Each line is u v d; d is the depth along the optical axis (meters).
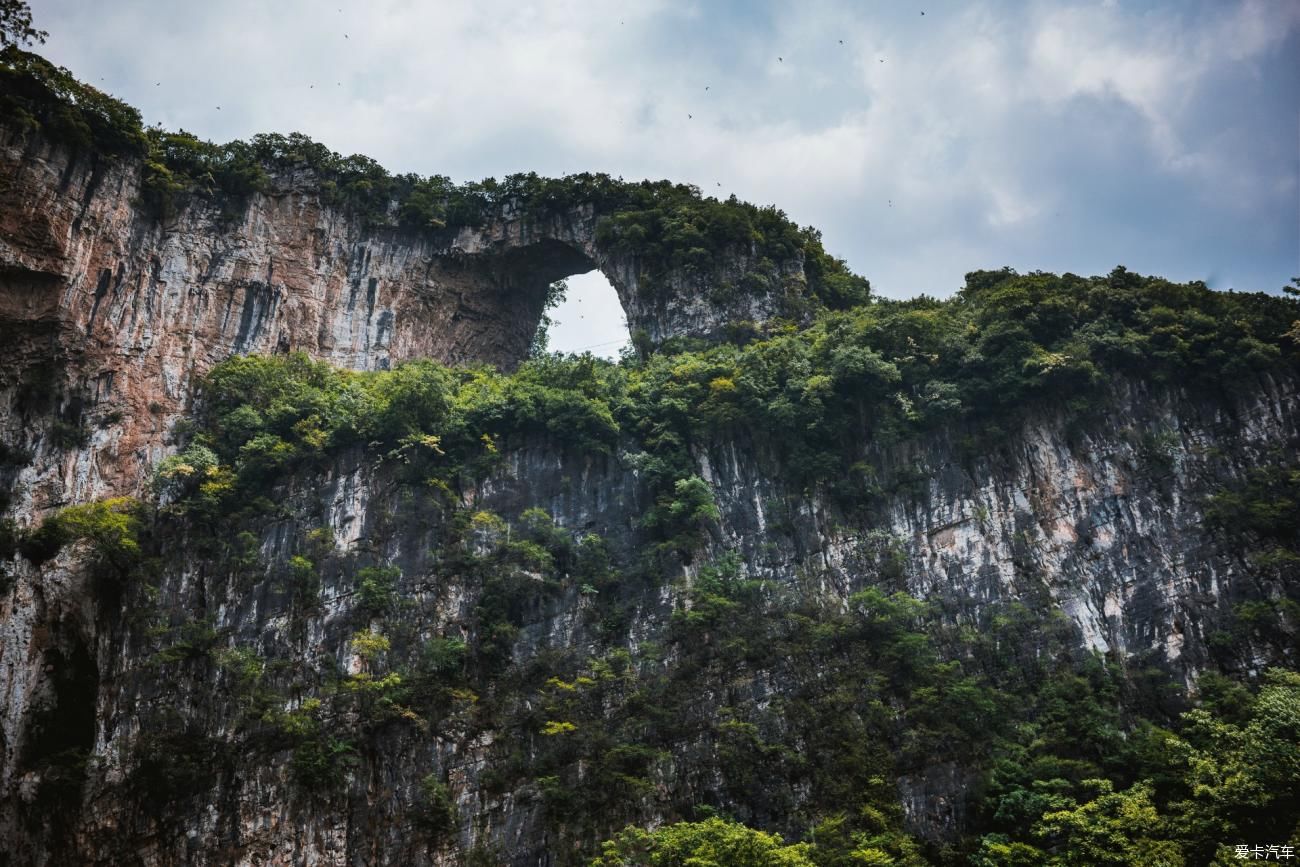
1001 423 54.06
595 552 51.72
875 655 47.44
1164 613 48.69
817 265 68.81
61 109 57.28
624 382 58.41
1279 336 54.62
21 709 48.59
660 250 66.25
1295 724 39.94
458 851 44.19
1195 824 39.09
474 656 48.78
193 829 44.91
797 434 54.50
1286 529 49.62
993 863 40.66
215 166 64.38
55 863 45.31
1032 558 50.59
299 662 48.53
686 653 48.22
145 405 57.25
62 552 50.72
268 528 52.56
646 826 43.56
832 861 40.38
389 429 54.78
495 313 71.12
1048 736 44.56
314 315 64.50
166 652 48.09
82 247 57.03
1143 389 54.16
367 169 69.06
